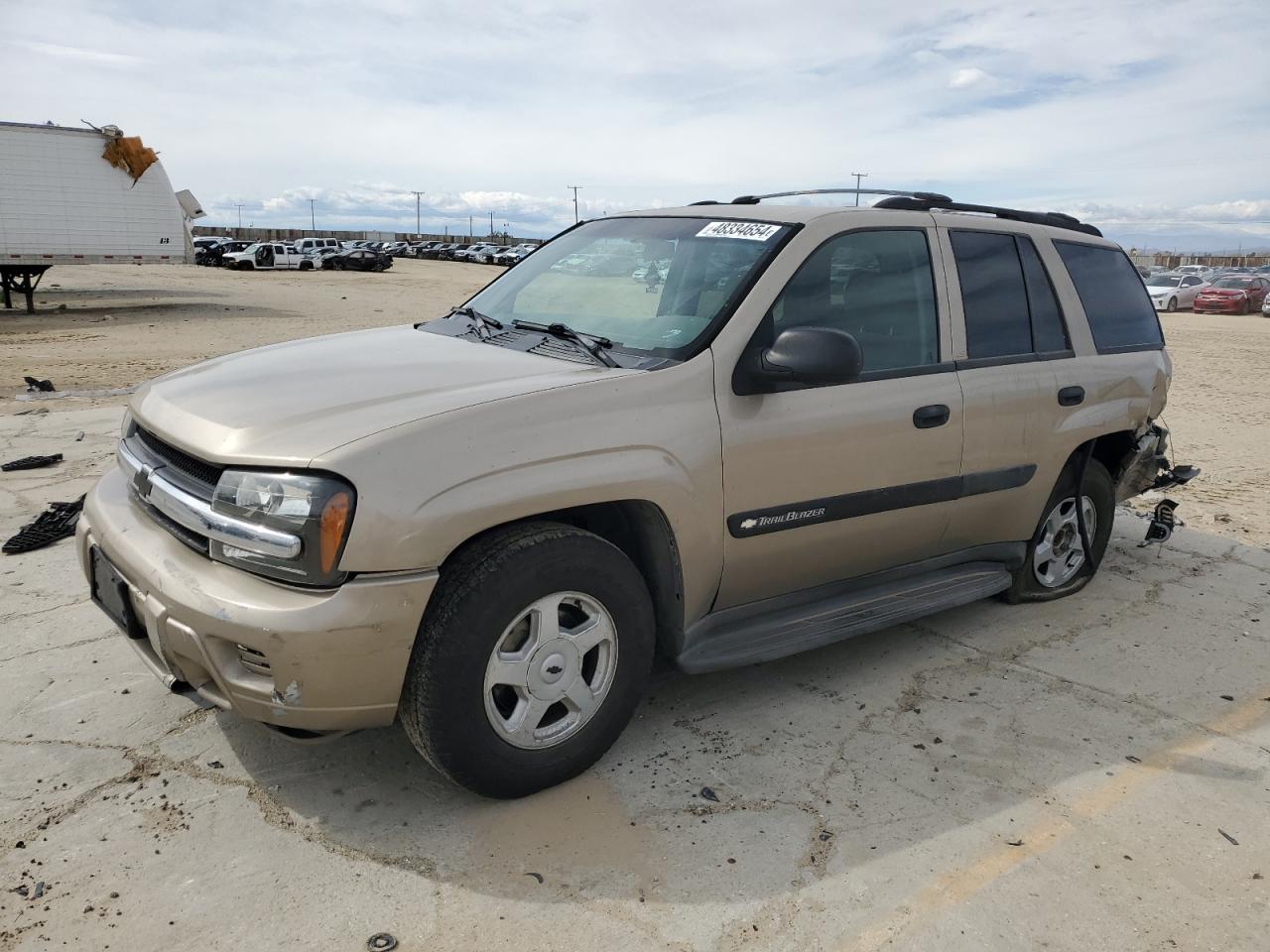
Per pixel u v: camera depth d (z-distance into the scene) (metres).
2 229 19.27
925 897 2.54
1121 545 5.67
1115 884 2.63
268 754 3.09
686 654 3.23
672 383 3.00
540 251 4.23
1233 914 2.54
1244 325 25.09
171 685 2.81
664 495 2.94
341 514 2.42
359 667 2.47
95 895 2.43
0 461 6.63
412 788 2.94
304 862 2.59
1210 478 7.48
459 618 2.59
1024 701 3.68
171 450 2.90
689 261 3.51
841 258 3.52
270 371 3.15
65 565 4.64
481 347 3.39
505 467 2.63
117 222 20.53
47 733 3.17
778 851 2.71
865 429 3.45
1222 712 3.65
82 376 11.64
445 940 2.33
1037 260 4.32
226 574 2.55
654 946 2.33
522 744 2.81
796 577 3.51
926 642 4.21
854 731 3.40
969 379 3.84
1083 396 4.36
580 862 2.63
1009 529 4.26
